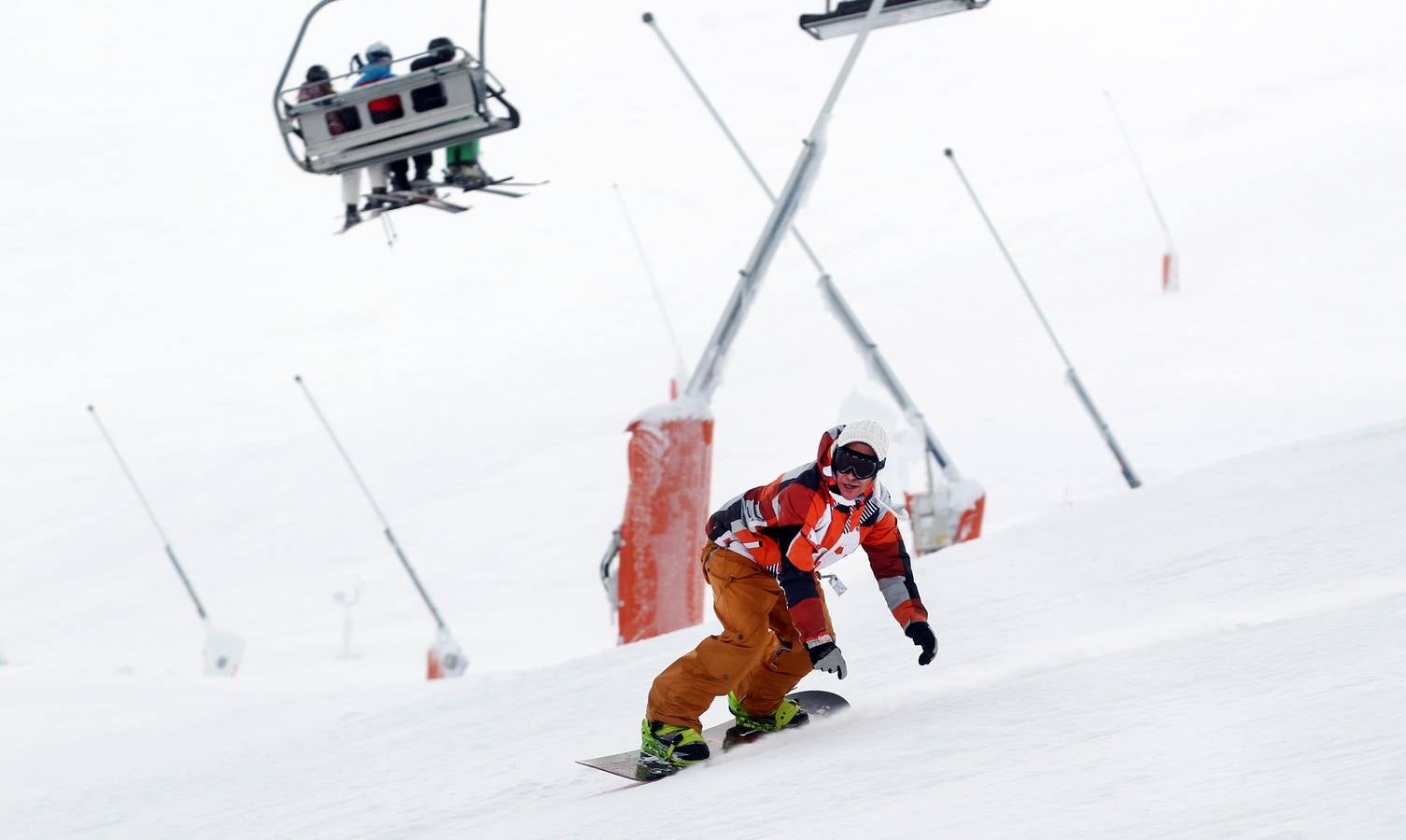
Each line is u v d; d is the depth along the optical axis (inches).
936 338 5187.0
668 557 1974.7
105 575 4608.8
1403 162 5511.8
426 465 5118.1
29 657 3565.5
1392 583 639.8
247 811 900.6
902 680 719.7
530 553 3750.0
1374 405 3093.0
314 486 5216.5
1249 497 1086.4
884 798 405.1
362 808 794.8
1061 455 3304.6
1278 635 517.0
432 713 1182.3
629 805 537.6
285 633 3385.8
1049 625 778.2
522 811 658.2
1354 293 4215.1
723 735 700.7
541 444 5073.8
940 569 1128.2
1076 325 4763.8
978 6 1784.0
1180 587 794.2
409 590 3587.6
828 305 2100.1
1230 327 4183.1
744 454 4192.9
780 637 659.4
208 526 5044.3
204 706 2244.1
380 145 1964.8
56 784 1513.3
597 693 1055.6
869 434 590.2
